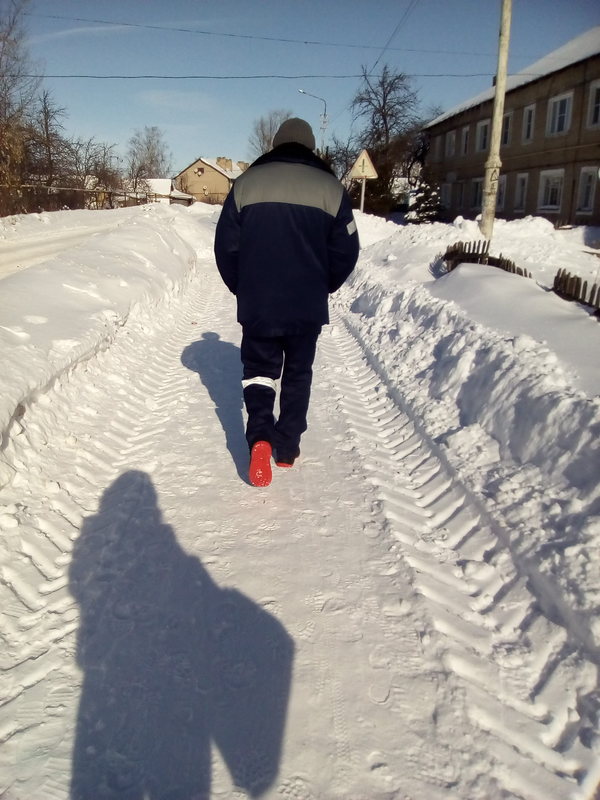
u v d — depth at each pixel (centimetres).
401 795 175
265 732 194
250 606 250
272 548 290
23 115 2169
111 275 729
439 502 336
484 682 215
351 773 181
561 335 471
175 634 234
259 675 216
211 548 290
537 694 210
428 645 229
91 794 173
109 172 3597
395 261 1116
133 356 579
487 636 238
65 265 695
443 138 3925
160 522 312
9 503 297
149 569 273
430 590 260
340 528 309
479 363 431
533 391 347
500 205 3200
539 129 2775
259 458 324
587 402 307
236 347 679
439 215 3550
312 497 340
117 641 230
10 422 332
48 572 271
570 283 631
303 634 235
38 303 534
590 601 225
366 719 199
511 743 192
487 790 176
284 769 182
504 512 296
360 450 404
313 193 320
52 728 193
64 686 209
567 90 2542
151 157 7062
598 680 208
